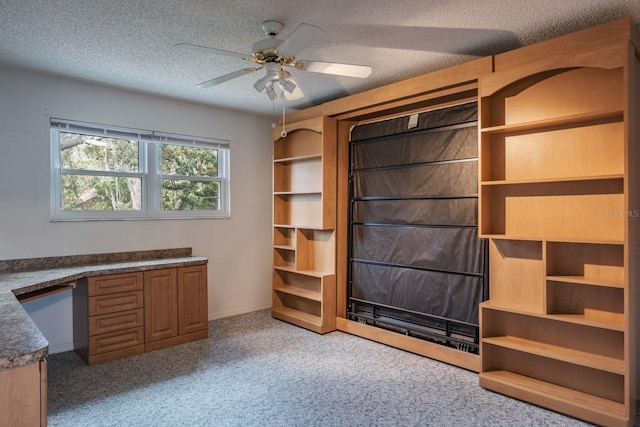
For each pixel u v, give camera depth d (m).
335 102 3.99
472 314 3.17
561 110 2.61
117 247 3.91
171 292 3.73
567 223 2.61
